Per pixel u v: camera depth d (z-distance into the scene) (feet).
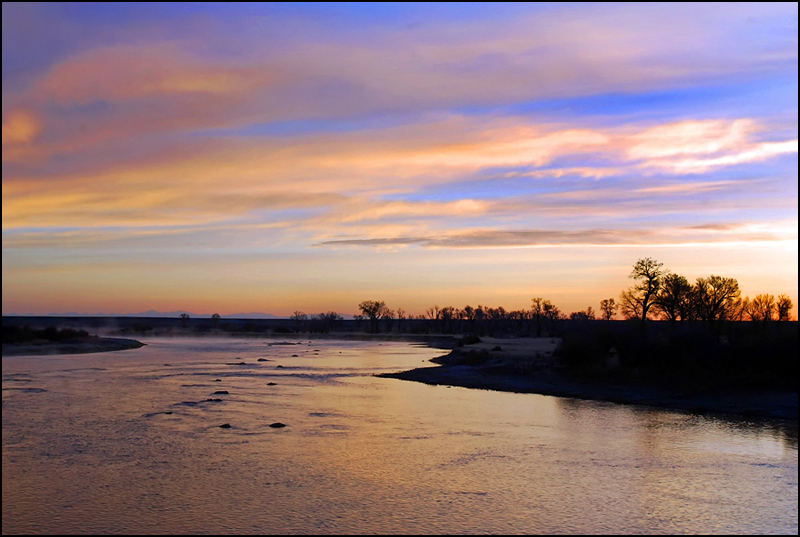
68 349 336.49
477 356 224.53
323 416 119.85
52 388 160.86
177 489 74.08
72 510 67.26
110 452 90.53
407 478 78.59
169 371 214.90
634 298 273.75
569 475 80.23
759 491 74.33
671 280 264.93
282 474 79.92
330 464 84.74
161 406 131.03
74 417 117.29
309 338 629.10
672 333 165.37
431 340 570.05
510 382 169.99
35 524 63.41
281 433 103.71
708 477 79.46
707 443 97.71
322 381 183.73
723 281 263.29
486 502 70.28
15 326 354.74
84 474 79.71
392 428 108.17
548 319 560.20
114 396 146.00
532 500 71.00
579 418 118.83
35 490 73.56
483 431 106.01
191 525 63.41
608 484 76.74
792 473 81.35
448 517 65.87
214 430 105.70
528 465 84.74
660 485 76.33
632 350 166.09
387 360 282.97
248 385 171.73
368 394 152.97
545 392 153.79
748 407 127.34
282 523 64.03
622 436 102.53
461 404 136.05
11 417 117.19
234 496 71.67
